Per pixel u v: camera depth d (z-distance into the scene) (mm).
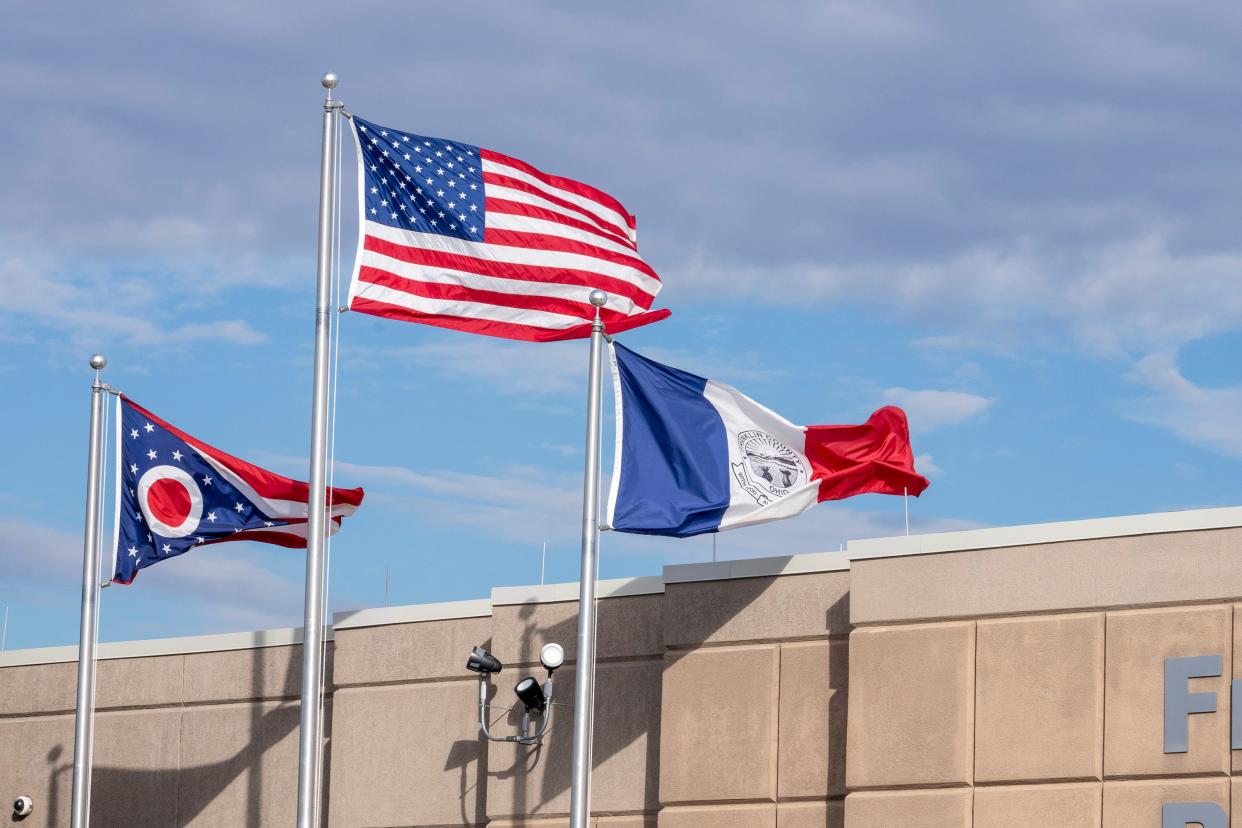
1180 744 24531
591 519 25953
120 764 34031
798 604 27969
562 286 28438
